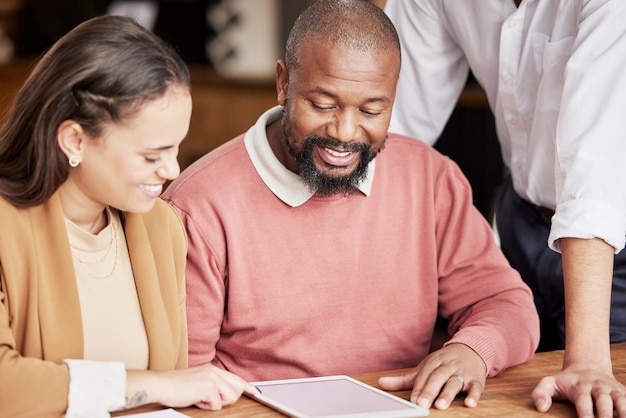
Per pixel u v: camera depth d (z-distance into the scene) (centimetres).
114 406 155
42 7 684
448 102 262
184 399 163
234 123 574
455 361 186
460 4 240
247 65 791
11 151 162
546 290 244
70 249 164
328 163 193
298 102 190
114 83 154
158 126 157
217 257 202
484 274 217
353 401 173
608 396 170
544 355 212
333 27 186
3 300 159
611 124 189
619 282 232
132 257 176
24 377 151
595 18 197
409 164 218
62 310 163
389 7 255
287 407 167
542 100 226
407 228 215
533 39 228
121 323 173
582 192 188
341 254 208
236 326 205
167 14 742
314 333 207
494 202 435
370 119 190
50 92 156
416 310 216
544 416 171
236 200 203
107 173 160
